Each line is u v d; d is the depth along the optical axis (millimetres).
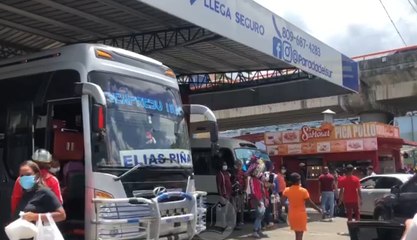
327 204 17938
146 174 8008
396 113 36969
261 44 13094
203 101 24438
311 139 25078
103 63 8047
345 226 16031
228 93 24234
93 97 7355
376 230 5645
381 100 33344
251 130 46219
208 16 11000
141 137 8188
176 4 10031
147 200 7660
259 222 13570
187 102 19906
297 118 39406
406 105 35812
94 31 13516
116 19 12508
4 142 8555
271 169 19016
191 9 10469
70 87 7961
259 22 13070
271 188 16688
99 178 7422
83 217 7617
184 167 8859
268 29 13484
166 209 8008
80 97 7805
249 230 14984
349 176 14820
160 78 9070
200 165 17844
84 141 7500
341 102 34438
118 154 7707
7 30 13391
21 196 6375
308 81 22516
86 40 14414
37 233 5910
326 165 24750
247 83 20562
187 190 8812
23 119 8375
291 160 25859
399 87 32406
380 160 25234
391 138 24672
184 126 9297
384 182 17828
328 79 17125
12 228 5859
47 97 8164
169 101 9094
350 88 18969
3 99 8820
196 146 18078
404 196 12055
